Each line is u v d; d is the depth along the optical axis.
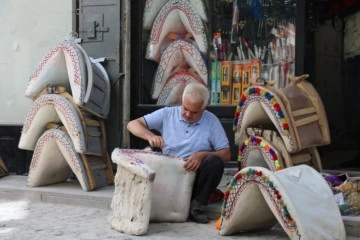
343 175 5.30
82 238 4.48
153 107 6.88
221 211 4.72
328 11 7.43
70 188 6.10
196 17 6.86
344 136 7.71
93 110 6.08
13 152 7.19
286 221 4.00
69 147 5.85
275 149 5.02
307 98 5.18
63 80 6.19
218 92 6.82
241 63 6.72
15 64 7.38
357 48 7.42
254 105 5.16
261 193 4.23
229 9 6.75
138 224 4.55
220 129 5.16
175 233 4.61
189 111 4.98
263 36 6.61
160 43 6.96
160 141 4.99
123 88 6.75
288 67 6.49
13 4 7.33
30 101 7.32
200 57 6.86
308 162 5.24
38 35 7.26
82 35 6.93
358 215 4.71
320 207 4.12
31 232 4.68
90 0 6.87
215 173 4.88
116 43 6.77
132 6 6.88
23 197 6.03
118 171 4.85
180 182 4.95
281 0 6.49
